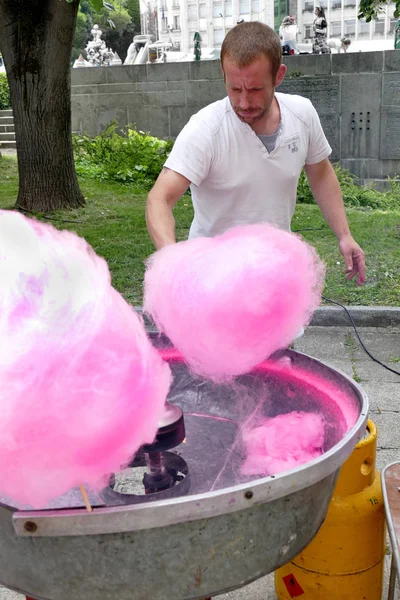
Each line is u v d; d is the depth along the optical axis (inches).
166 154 470.6
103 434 43.0
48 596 48.4
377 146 524.1
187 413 71.9
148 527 42.6
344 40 762.2
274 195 93.0
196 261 55.2
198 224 96.9
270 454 60.6
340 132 529.3
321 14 684.7
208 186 92.4
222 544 46.9
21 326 44.1
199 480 57.7
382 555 84.0
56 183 348.2
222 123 87.9
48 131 338.3
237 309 52.9
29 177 345.4
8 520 45.5
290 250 56.5
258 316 53.4
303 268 56.9
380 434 144.4
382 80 510.6
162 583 46.8
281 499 48.4
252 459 60.7
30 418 41.3
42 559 46.6
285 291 54.4
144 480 57.7
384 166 526.3
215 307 53.0
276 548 50.3
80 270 48.6
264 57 77.4
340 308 222.4
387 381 176.2
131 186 433.4
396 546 64.4
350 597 82.0
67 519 41.9
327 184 100.4
